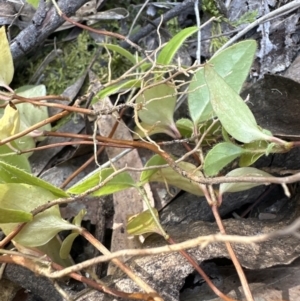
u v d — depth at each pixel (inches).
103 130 7.8
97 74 8.9
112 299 5.3
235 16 8.4
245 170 5.7
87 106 7.9
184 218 6.9
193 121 6.4
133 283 5.4
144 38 9.1
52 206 5.8
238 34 7.2
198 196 7.0
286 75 7.4
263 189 6.8
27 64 9.3
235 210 7.1
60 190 5.8
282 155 6.6
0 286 6.5
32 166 8.1
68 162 8.0
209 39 8.5
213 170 5.7
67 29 9.3
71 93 8.8
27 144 7.3
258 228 5.9
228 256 5.2
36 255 6.1
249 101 6.5
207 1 8.5
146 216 6.2
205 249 5.3
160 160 6.0
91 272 5.7
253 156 5.9
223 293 5.3
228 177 4.9
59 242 6.7
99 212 7.4
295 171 6.4
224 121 5.3
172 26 9.1
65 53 9.2
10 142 6.4
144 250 4.4
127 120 8.2
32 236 5.9
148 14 9.2
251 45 6.1
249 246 5.4
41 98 6.8
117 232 6.8
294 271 5.4
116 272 5.9
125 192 7.1
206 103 6.4
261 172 5.7
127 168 5.6
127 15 8.9
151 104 6.7
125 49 8.5
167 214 7.0
